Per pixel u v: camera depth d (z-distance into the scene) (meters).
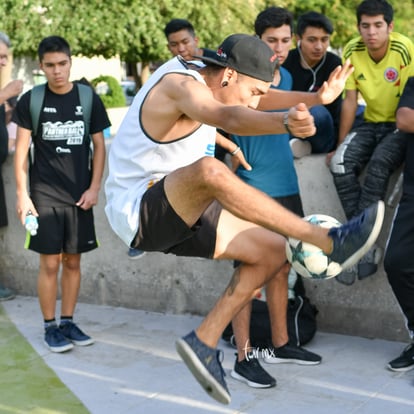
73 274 7.11
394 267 5.90
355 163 6.39
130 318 7.80
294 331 6.49
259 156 6.19
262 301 6.68
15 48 22.91
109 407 5.62
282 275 6.15
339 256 4.16
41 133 6.92
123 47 22.83
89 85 7.57
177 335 7.20
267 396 5.70
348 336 6.85
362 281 6.72
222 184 4.04
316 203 6.85
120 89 30.94
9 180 8.65
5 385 6.13
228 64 4.52
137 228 4.46
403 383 5.79
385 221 6.49
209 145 4.68
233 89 4.53
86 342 6.98
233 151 5.95
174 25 7.78
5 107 8.46
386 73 6.34
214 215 4.57
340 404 5.48
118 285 8.17
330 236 4.14
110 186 4.77
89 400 5.77
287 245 4.41
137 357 6.66
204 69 4.62
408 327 6.07
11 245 8.80
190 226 4.36
